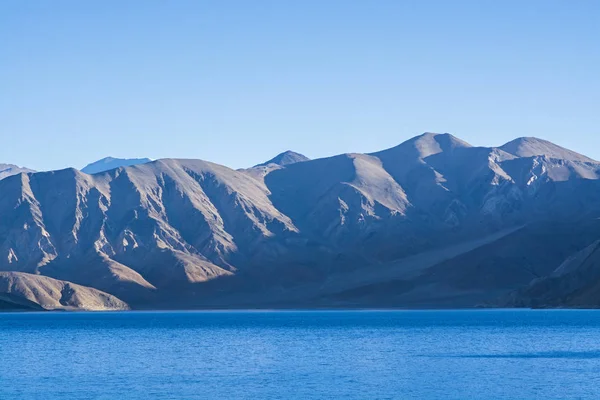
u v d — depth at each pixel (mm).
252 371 115125
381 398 91562
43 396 93500
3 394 95062
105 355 140250
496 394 93875
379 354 140000
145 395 93812
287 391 96188
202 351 148125
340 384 101625
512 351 144125
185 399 91062
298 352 145000
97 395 94000
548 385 100000
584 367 117688
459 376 108438
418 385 100562
